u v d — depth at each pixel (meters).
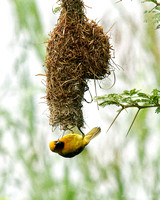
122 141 11.62
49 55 8.56
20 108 11.47
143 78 11.05
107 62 8.63
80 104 8.52
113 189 11.38
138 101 7.29
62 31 8.41
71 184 11.17
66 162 11.31
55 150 8.61
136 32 10.36
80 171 11.36
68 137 8.63
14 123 11.50
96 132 9.07
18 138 11.52
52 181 11.22
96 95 8.12
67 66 8.34
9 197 11.09
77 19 8.40
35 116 11.45
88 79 8.70
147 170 11.46
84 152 10.84
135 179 11.44
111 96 7.35
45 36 11.50
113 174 11.45
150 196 11.26
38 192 11.15
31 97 11.47
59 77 8.38
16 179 11.28
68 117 8.41
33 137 11.48
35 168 11.41
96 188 11.31
